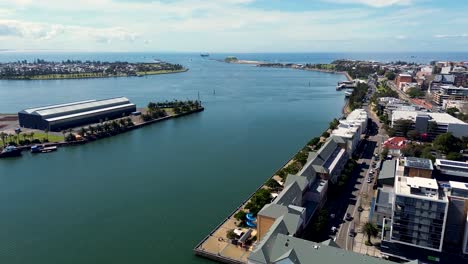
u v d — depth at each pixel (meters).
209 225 146.00
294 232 116.00
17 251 128.38
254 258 102.56
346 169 188.50
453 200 116.31
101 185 188.38
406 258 116.38
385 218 126.94
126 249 129.00
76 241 134.62
